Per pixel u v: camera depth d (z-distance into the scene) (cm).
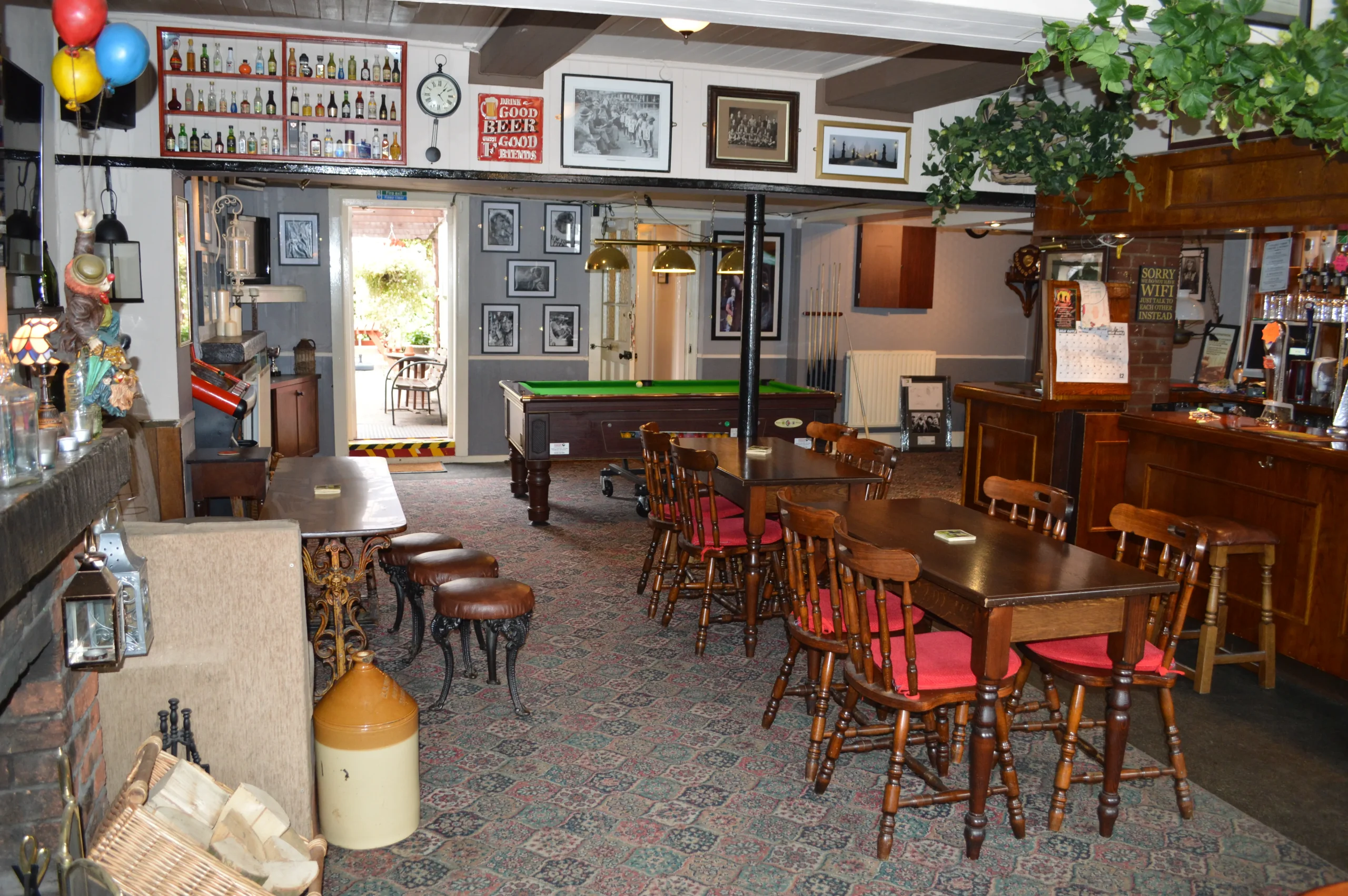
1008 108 541
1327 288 562
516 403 718
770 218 1033
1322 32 267
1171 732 317
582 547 634
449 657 380
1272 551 422
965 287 1094
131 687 252
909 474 919
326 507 404
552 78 584
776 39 533
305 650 275
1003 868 287
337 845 288
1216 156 472
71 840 199
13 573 151
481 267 930
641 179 606
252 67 552
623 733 368
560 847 291
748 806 318
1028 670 354
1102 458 545
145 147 522
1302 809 324
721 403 711
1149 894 274
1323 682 430
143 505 450
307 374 859
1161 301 589
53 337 276
